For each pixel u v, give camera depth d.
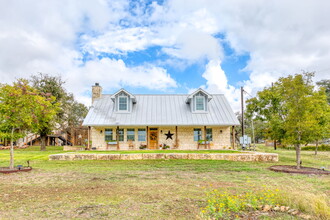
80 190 7.46
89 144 22.78
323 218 4.86
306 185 8.42
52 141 42.25
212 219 4.73
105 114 23.41
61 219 4.78
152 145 23.08
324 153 26.00
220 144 23.09
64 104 28.94
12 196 6.71
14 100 11.25
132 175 10.41
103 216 4.97
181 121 22.58
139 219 4.79
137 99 25.94
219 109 24.38
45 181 9.03
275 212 5.23
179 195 6.78
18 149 29.39
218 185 8.32
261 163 14.72
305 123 11.66
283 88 13.30
